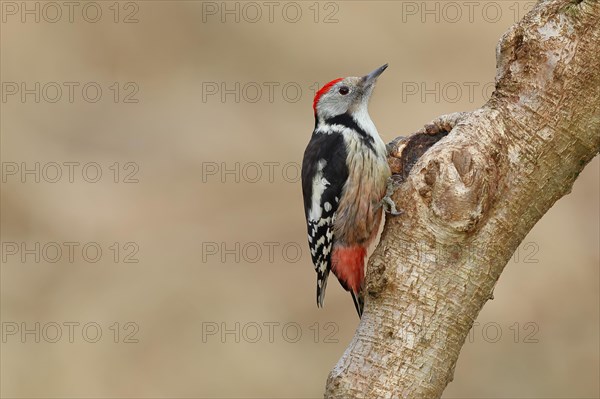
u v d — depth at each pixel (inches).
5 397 470.0
